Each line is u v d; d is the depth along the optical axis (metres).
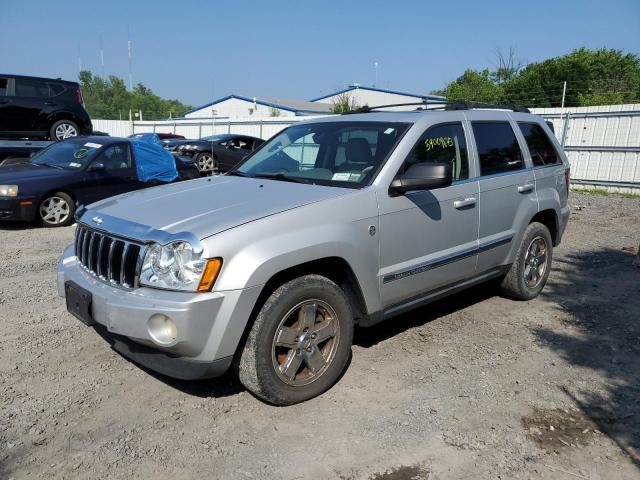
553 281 6.38
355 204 3.70
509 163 5.19
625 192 15.83
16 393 3.61
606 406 3.57
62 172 9.24
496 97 42.56
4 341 4.41
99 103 84.94
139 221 3.40
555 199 5.67
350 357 4.24
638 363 4.21
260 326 3.27
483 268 4.89
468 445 3.13
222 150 18.06
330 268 3.75
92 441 3.12
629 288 6.14
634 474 2.90
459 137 4.68
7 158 12.16
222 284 3.08
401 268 4.02
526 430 3.29
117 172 9.68
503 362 4.19
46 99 13.45
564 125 16.98
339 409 3.49
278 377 3.39
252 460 2.98
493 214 4.86
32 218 8.91
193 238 3.09
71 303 3.60
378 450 3.07
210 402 3.55
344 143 4.36
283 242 3.28
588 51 41.59
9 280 6.07
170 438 3.16
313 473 2.88
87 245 3.68
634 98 33.75
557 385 3.84
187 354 3.09
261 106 52.53
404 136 4.17
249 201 3.61
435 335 4.71
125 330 3.15
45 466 2.90
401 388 3.77
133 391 3.67
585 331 4.84
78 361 4.09
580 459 3.02
